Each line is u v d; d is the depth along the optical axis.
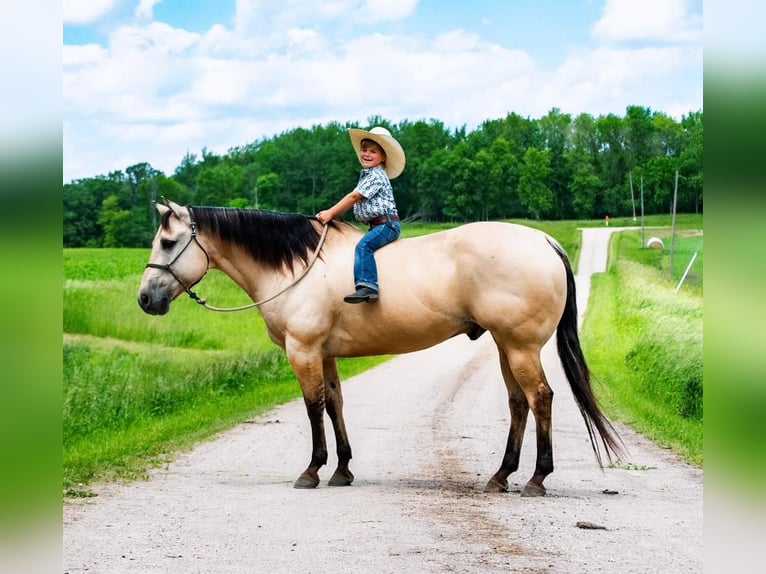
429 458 10.81
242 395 17.30
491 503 8.23
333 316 9.12
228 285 37.31
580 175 126.69
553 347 26.53
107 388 15.20
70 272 50.06
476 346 28.91
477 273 8.56
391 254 9.04
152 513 7.80
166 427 13.27
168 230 9.39
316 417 9.13
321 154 102.00
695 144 112.12
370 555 6.41
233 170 105.81
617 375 20.03
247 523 7.41
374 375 21.28
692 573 5.95
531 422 13.75
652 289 38.25
